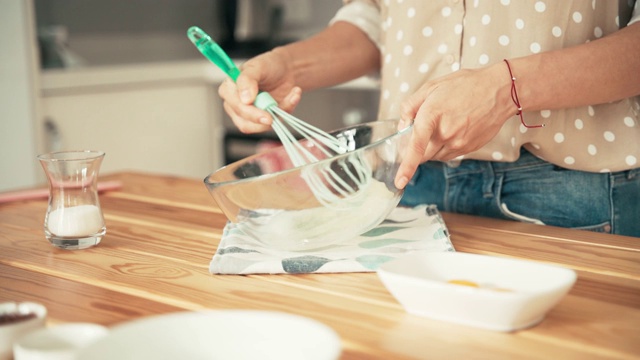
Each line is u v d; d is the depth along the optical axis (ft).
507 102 3.27
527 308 2.13
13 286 2.73
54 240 3.21
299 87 4.33
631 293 2.53
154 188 4.54
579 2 3.78
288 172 2.71
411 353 2.06
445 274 2.48
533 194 4.03
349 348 2.10
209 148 10.17
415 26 4.08
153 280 2.76
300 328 1.84
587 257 2.97
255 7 11.35
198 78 9.93
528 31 3.81
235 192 2.76
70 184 3.20
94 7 10.48
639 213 4.04
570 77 3.32
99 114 8.90
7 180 8.84
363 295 2.55
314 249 3.03
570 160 3.91
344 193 2.80
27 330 2.06
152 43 11.25
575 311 2.36
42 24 9.92
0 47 8.42
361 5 4.75
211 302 2.50
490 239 3.28
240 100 3.59
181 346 1.84
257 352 1.82
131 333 1.82
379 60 4.79
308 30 11.05
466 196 4.12
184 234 3.45
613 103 3.88
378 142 2.80
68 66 9.40
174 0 11.44
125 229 3.56
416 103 3.18
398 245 3.06
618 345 2.10
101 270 2.90
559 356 2.03
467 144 3.30
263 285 2.68
